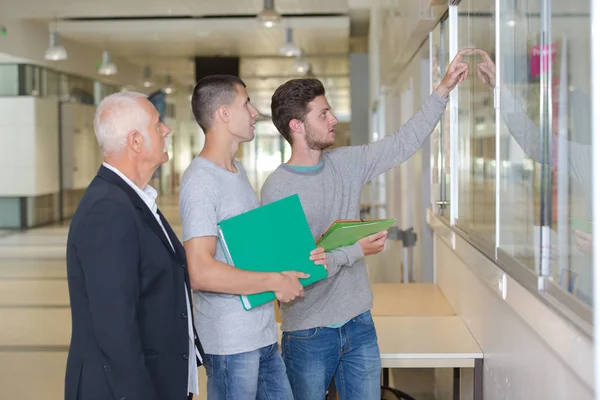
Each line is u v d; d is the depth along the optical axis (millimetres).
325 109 2443
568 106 1589
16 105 14180
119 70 18656
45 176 14789
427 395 4207
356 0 12320
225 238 2141
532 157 1903
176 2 12117
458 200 3322
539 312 1830
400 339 3111
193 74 22625
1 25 12555
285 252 2189
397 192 7664
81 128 16328
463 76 2572
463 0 3057
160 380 1870
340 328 2428
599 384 1385
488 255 2537
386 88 8625
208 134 2205
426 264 5195
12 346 5453
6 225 14203
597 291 1396
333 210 2480
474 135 2822
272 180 2486
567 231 1604
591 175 1444
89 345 1797
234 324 2131
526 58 1975
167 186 24328
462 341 3066
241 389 2141
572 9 1552
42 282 8266
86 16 13250
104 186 1837
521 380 2234
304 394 2430
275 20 10000
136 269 1791
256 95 24109
